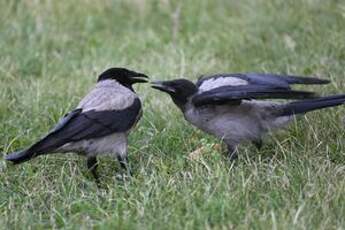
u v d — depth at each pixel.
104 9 18.81
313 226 8.93
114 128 10.70
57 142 10.21
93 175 11.05
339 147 11.34
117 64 15.82
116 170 11.47
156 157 11.47
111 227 9.16
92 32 18.05
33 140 12.39
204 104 10.94
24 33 17.45
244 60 15.80
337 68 14.23
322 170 10.35
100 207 9.83
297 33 16.58
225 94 10.73
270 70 14.81
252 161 10.95
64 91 14.17
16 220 9.55
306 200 9.45
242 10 18.31
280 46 16.08
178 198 9.75
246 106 11.02
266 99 11.38
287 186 9.95
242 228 8.91
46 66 15.93
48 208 10.12
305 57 15.18
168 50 16.66
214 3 18.92
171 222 9.12
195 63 15.71
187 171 10.67
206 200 9.51
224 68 15.40
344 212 9.22
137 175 10.88
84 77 15.00
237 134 11.10
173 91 11.21
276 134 11.70
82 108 10.68
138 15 18.77
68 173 11.16
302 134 11.73
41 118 12.99
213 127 11.12
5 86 14.36
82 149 10.56
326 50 15.20
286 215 9.16
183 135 12.20
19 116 13.21
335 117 12.10
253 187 9.91
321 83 11.04
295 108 11.10
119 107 10.84
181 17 18.47
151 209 9.57
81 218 9.59
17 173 11.18
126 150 11.05
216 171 10.27
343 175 10.23
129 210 9.66
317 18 16.86
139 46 16.95
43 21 17.98
